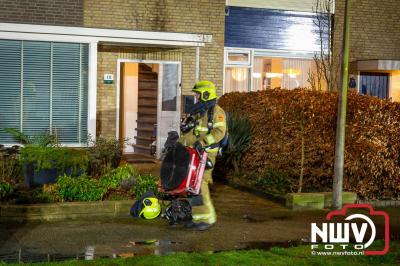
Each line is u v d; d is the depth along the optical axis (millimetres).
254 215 10031
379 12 18281
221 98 15656
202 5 16469
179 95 16219
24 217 9031
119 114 15969
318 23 17859
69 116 14344
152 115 17469
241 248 7859
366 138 11188
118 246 7742
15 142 13914
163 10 16109
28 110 14062
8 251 7383
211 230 8828
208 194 8562
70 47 14242
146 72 17766
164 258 7016
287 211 10438
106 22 15602
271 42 17562
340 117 10469
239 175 13438
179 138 8648
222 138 8398
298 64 17922
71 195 9625
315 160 11531
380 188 11531
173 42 14742
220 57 16750
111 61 15617
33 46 14000
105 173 11109
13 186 10023
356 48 18141
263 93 12766
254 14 17359
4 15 14633
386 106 11227
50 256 7199
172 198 8367
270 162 12352
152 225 8984
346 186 11398
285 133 11781
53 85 14195
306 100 11211
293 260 7102
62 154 10609
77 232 8430
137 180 10297
